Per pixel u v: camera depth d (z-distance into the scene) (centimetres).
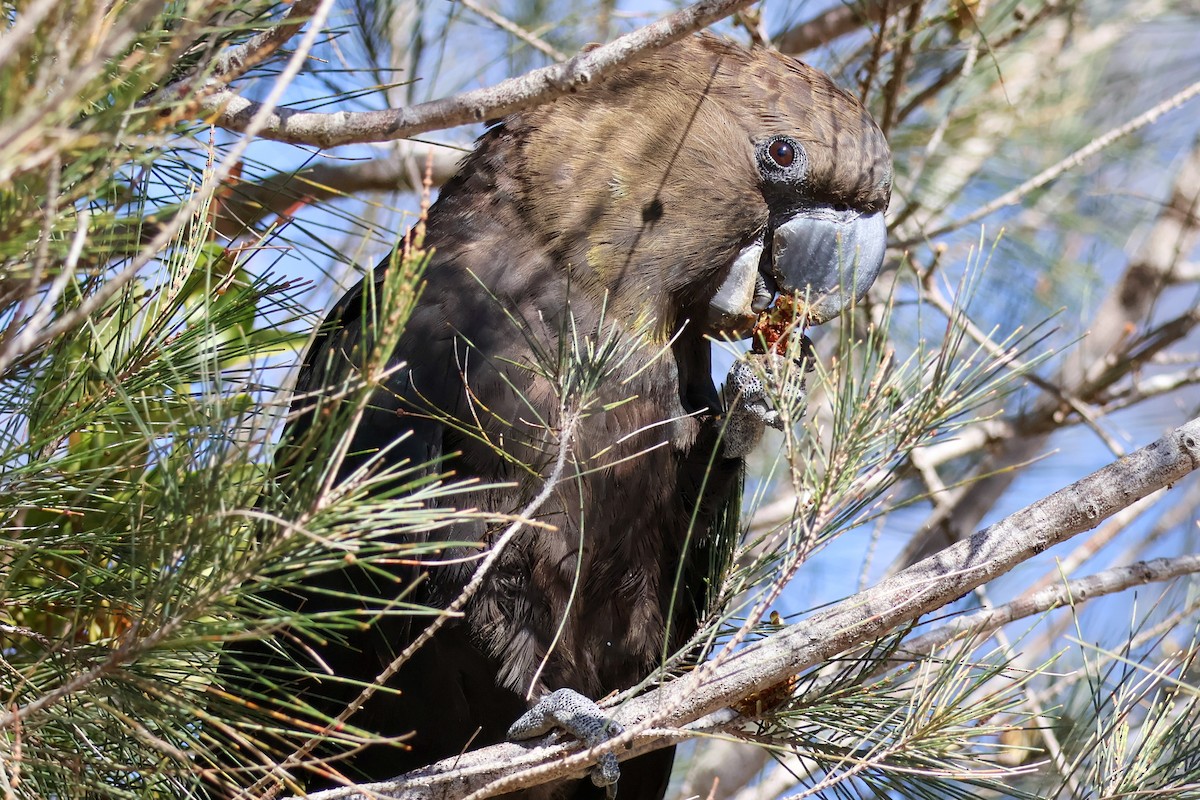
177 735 352
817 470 435
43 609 390
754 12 630
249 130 278
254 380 431
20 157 256
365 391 315
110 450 418
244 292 422
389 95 689
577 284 526
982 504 778
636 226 536
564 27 768
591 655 516
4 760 326
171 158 418
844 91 593
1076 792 450
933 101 790
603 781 412
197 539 320
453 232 538
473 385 494
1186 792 416
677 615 538
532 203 535
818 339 806
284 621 320
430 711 504
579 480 439
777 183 559
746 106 561
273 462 351
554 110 548
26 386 394
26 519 442
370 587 480
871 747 446
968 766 449
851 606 398
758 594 433
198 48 393
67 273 266
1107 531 600
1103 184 929
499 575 488
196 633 317
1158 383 763
